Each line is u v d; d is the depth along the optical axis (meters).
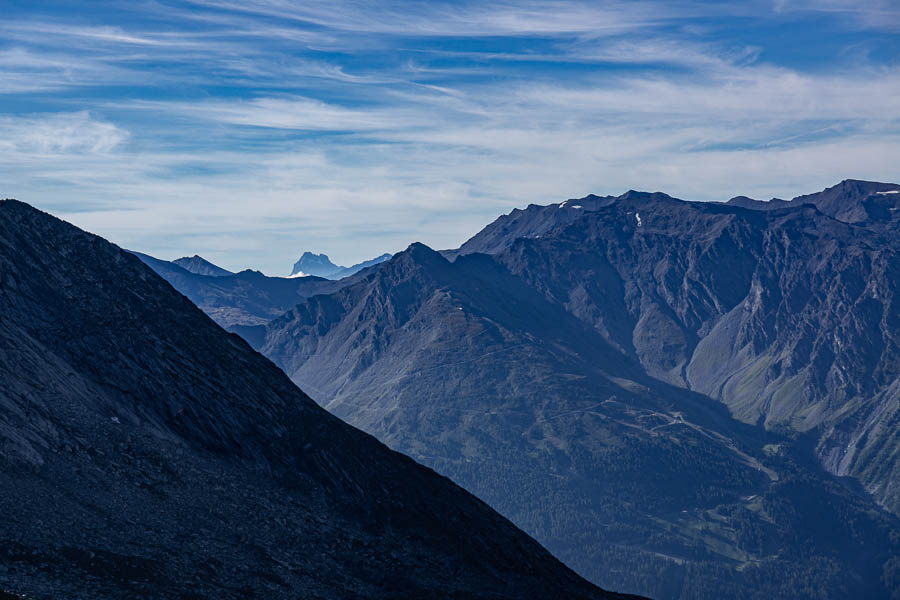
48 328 94.69
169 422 94.62
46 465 71.50
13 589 52.53
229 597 64.69
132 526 69.50
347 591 77.00
